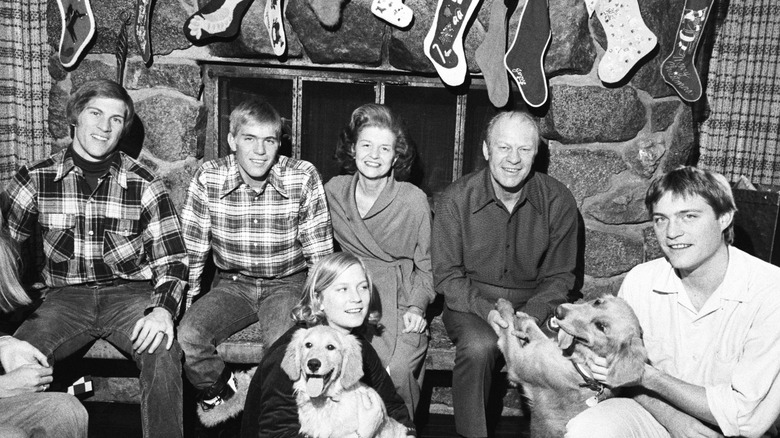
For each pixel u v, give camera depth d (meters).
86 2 2.88
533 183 2.67
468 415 2.43
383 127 2.70
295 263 2.76
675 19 2.97
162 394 2.40
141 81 2.97
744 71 3.32
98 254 2.61
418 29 2.94
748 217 2.90
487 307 2.57
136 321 2.54
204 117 3.07
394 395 2.20
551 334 2.46
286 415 2.00
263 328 2.63
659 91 3.01
